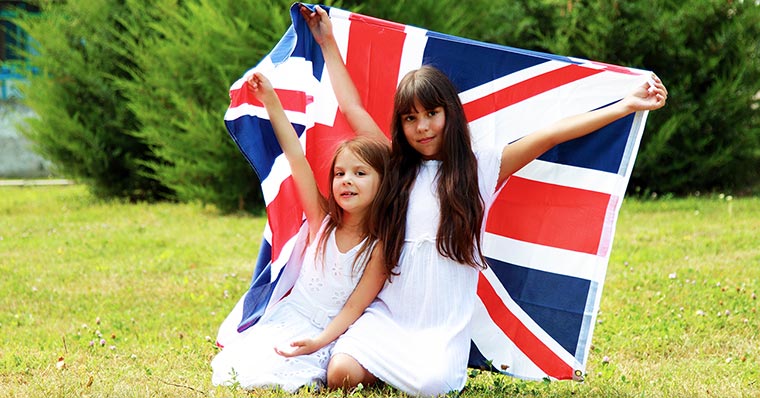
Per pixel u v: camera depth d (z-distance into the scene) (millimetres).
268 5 10234
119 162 12094
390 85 4203
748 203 9883
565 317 3955
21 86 12117
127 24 11375
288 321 3908
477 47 4082
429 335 3686
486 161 3865
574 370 3916
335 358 3666
